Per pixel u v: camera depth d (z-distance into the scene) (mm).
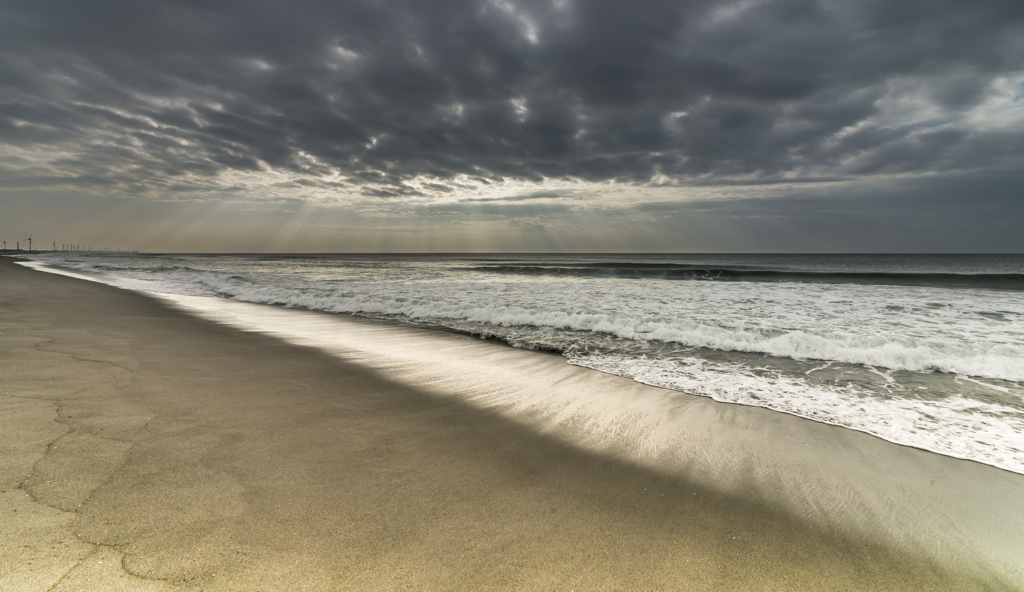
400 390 4488
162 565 1697
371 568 1798
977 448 3350
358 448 2998
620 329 8008
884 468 3006
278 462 2689
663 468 2932
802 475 2881
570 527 2195
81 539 1796
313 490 2381
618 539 2115
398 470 2709
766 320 8695
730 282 18203
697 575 1887
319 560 1814
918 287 15375
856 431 3658
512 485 2605
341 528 2049
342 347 6559
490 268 30406
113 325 7344
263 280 19562
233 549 1830
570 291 14445
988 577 1938
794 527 2293
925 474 2928
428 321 9242
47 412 3168
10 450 2523
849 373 5453
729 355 6363
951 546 2158
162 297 12797
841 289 14719
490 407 4074
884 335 7168
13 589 1513
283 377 4711
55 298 10781
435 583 1739
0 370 4148
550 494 2521
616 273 24219
